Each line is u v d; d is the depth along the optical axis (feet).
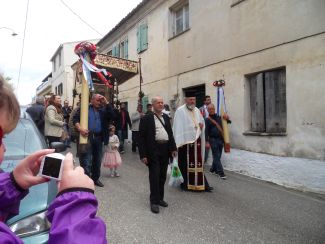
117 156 25.68
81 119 19.13
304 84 22.77
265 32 25.96
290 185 23.34
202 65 33.94
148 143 17.75
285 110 24.94
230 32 29.76
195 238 14.01
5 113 3.34
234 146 29.19
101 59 38.93
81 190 3.57
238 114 28.84
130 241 13.55
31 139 13.12
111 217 16.34
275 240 13.96
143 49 47.37
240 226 15.46
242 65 28.43
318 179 21.58
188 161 21.70
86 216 3.42
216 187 23.06
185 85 37.06
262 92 26.91
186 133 21.65
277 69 25.46
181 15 39.19
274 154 25.20
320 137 21.70
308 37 22.48
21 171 3.91
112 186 22.65
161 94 42.70
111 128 25.39
